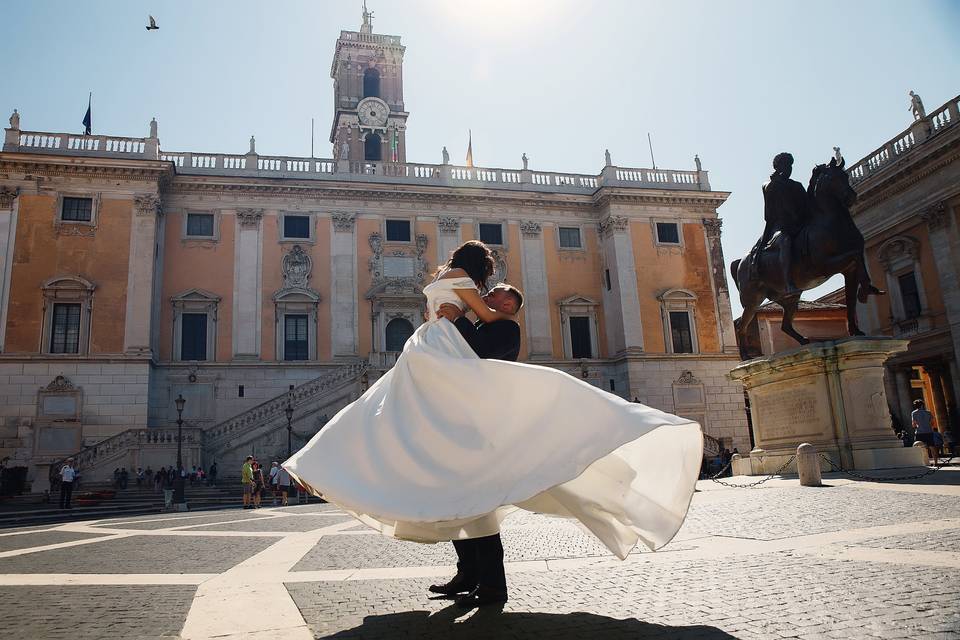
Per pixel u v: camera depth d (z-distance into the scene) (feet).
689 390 129.90
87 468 92.79
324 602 11.23
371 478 8.66
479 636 8.50
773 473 39.06
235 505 78.64
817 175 41.06
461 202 131.13
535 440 8.43
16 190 106.93
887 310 108.17
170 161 110.52
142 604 11.56
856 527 16.53
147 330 106.63
